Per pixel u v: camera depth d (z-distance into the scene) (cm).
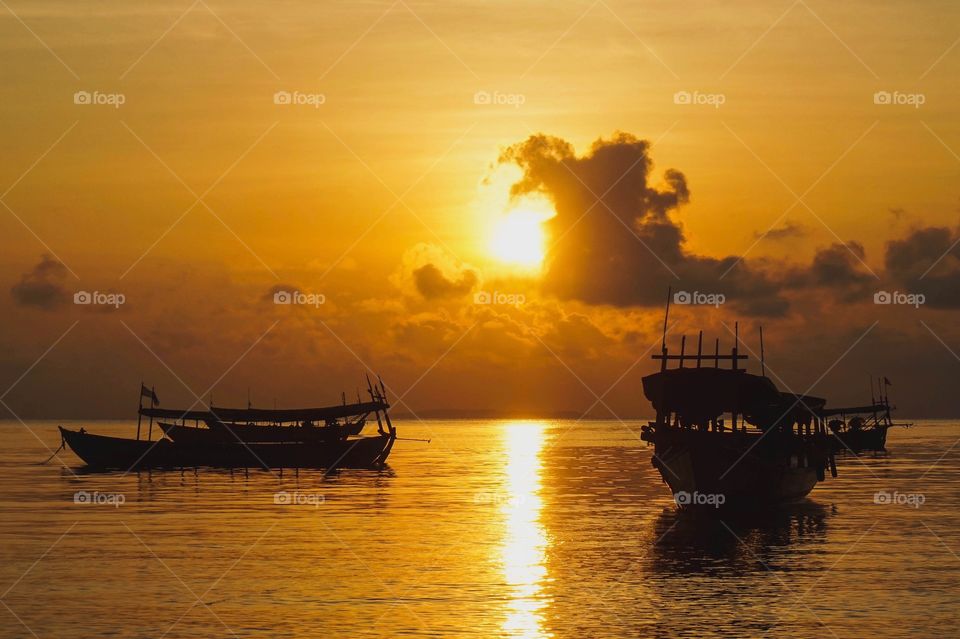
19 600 3638
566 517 5981
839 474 9475
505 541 4959
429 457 13662
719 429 6600
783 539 5016
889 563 4312
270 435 10356
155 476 9250
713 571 4134
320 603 3588
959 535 5147
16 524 5625
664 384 6297
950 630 3216
